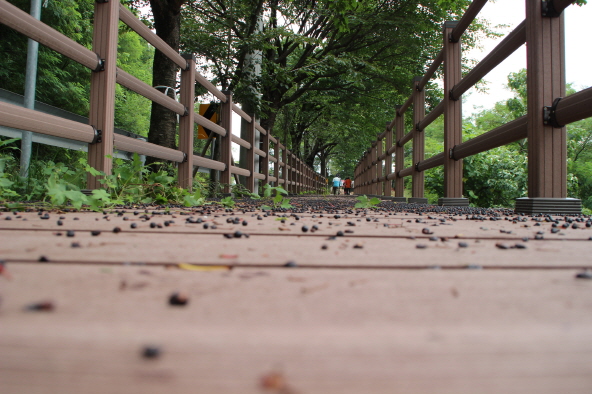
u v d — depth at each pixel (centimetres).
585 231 191
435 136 3381
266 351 41
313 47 1205
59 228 164
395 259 102
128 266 87
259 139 1005
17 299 58
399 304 59
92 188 357
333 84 1413
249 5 949
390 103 1548
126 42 2211
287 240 142
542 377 37
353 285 71
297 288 68
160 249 114
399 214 321
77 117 970
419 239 153
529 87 337
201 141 1925
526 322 50
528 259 104
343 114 1627
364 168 1894
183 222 207
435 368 38
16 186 338
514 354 41
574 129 1644
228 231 168
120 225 182
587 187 1509
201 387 34
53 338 43
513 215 322
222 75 945
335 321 51
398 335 46
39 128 292
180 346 42
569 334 46
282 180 1219
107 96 358
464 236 159
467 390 35
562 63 329
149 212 276
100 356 39
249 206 433
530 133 336
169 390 34
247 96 912
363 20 1111
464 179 841
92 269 82
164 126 609
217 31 994
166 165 498
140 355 39
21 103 722
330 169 5688
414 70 1417
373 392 34
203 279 74
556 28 330
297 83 1268
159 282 71
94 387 34
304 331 47
